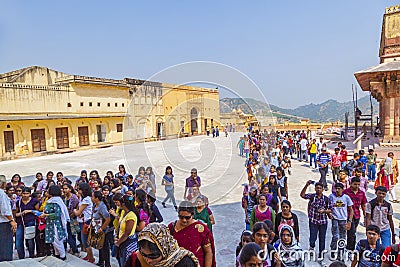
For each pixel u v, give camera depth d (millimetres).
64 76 25922
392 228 3955
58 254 4387
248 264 2178
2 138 18938
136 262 1874
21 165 16141
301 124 31453
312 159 13797
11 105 19719
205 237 2566
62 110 22922
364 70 14523
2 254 4238
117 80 27297
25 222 4625
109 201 4492
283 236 3188
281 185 5785
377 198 3998
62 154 20984
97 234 4156
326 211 4270
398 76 13906
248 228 4508
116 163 15375
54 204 4383
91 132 24656
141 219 3908
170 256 1782
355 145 16172
